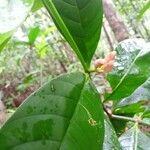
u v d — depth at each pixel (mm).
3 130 148
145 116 260
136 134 252
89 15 209
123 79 259
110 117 255
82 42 210
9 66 1669
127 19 1838
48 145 162
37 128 159
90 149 178
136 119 257
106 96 257
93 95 193
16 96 1454
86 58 211
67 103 179
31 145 155
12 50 1473
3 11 192
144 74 264
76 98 185
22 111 157
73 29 209
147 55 272
